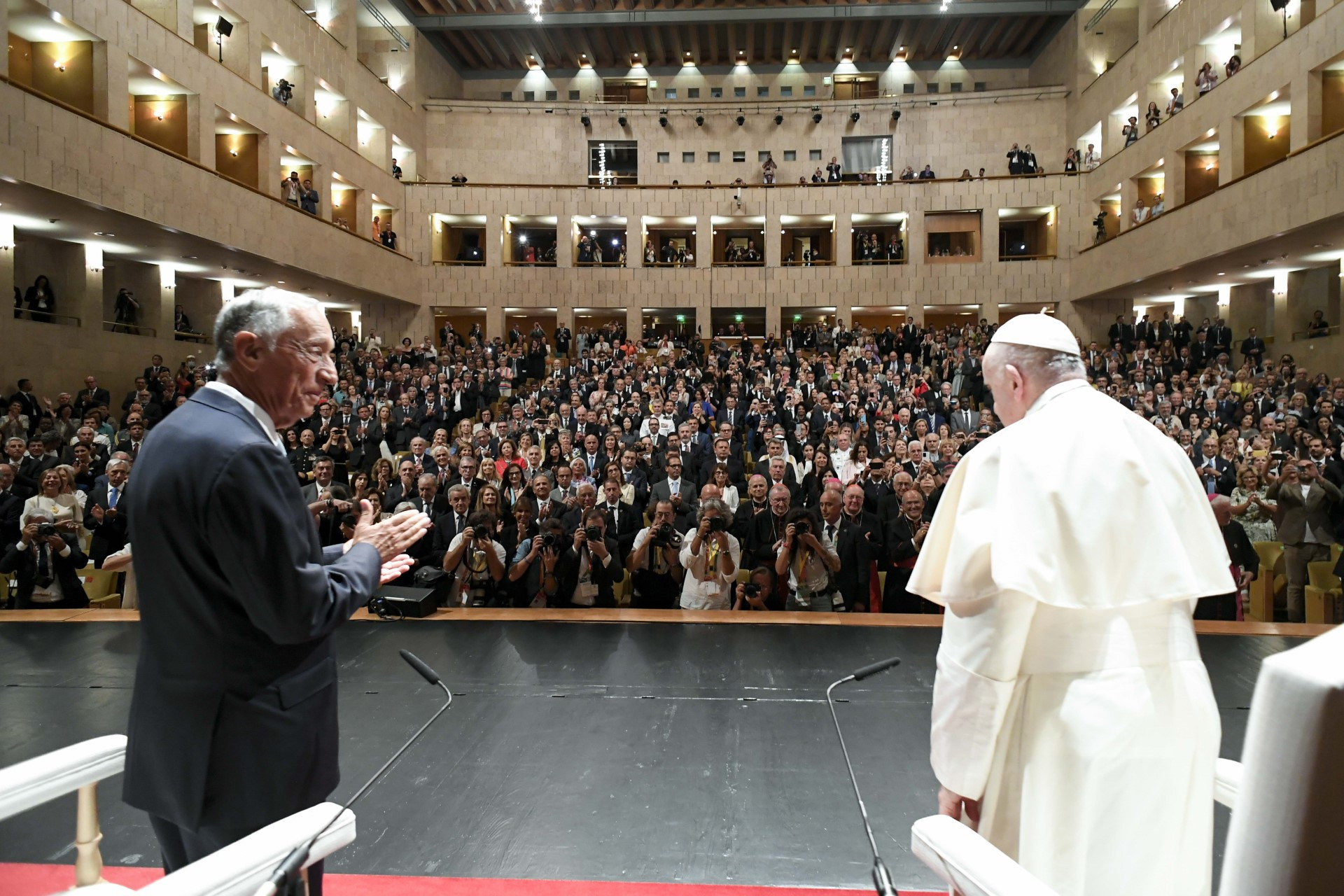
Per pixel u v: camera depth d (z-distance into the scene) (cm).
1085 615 143
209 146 1570
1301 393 1220
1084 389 162
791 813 273
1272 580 701
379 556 171
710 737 333
